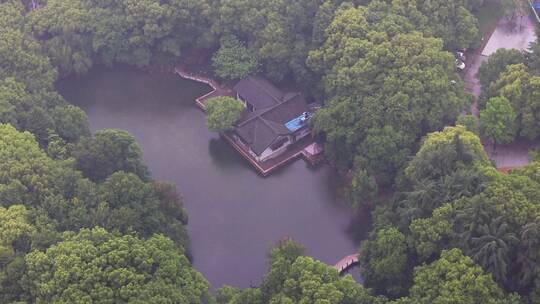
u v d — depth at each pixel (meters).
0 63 130.00
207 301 93.06
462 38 137.12
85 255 85.81
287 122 131.00
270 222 118.62
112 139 114.06
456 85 121.62
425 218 94.69
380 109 114.00
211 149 133.62
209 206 122.19
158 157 132.25
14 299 85.06
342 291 87.19
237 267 111.69
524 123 117.31
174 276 88.88
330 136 118.69
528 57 124.62
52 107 125.69
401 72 116.19
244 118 133.75
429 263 93.00
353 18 127.25
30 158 103.00
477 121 119.31
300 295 86.81
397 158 112.00
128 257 87.12
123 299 83.12
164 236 99.88
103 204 96.81
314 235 115.88
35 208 97.81
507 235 85.44
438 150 100.69
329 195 122.56
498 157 120.69
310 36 138.75
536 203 86.94
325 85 128.38
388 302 87.06
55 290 82.69
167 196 109.88
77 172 104.19
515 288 86.50
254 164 128.75
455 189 94.31
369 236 103.06
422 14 133.62
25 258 86.75
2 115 112.94
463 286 82.50
